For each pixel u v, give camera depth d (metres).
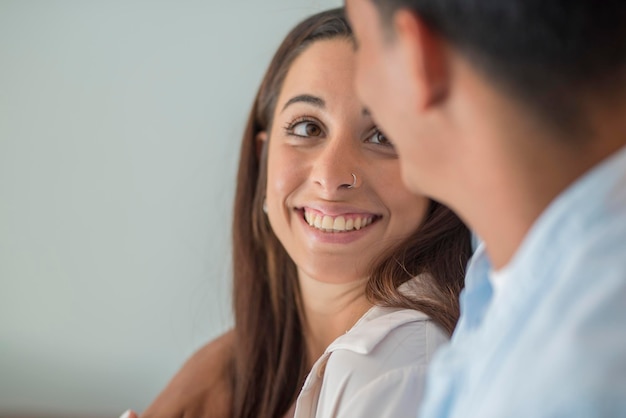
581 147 0.52
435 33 0.54
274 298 1.46
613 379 0.45
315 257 1.20
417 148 0.58
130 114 2.46
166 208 2.46
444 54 0.54
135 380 2.49
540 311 0.50
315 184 1.17
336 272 1.20
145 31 2.43
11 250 2.55
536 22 0.51
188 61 2.42
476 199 0.57
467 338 0.61
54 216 2.53
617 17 0.50
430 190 0.60
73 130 2.50
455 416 0.55
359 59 0.61
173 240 2.46
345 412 1.02
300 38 1.25
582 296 0.48
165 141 2.45
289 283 1.44
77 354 2.53
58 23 2.48
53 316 2.54
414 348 1.07
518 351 0.50
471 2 0.52
